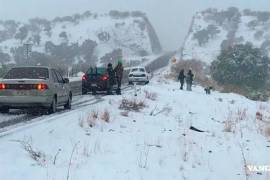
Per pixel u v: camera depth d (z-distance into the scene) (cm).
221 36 18962
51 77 1702
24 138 1137
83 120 1410
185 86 4172
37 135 1190
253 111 2530
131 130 1419
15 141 1096
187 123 1742
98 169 937
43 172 865
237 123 1903
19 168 868
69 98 1911
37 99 1620
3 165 873
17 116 1603
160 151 1186
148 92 2675
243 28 19525
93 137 1234
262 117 2244
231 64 6262
